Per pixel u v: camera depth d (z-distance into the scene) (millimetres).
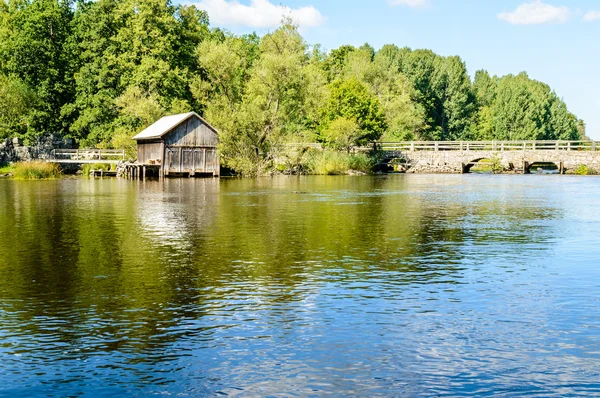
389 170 84812
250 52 110062
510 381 7406
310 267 13883
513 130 108188
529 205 29875
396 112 97438
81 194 36344
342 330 9234
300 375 7562
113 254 15453
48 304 10617
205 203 30312
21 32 75688
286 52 71000
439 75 117625
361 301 10891
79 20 79000
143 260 14656
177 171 59906
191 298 11047
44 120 74875
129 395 7020
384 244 17250
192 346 8523
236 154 65312
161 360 8016
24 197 33875
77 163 66625
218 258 14953
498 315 10047
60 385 7270
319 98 74000
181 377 7484
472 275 13125
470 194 37656
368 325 9484
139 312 10141
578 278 12844
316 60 114688
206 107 75625
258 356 8156
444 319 9812
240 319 9773
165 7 74062
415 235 19094
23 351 8328
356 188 43750
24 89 71250
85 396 6996
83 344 8594
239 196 35188
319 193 38125
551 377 7531
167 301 10836
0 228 20391
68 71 78188
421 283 12312
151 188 42781
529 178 61438
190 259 14805
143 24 72250
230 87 74125
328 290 11695
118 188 42656
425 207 28672
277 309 10352
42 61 76375
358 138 81250
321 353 8281
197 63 77812
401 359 8078
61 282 12266
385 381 7398
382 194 37438
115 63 73500
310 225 21469
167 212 25719
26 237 18359
